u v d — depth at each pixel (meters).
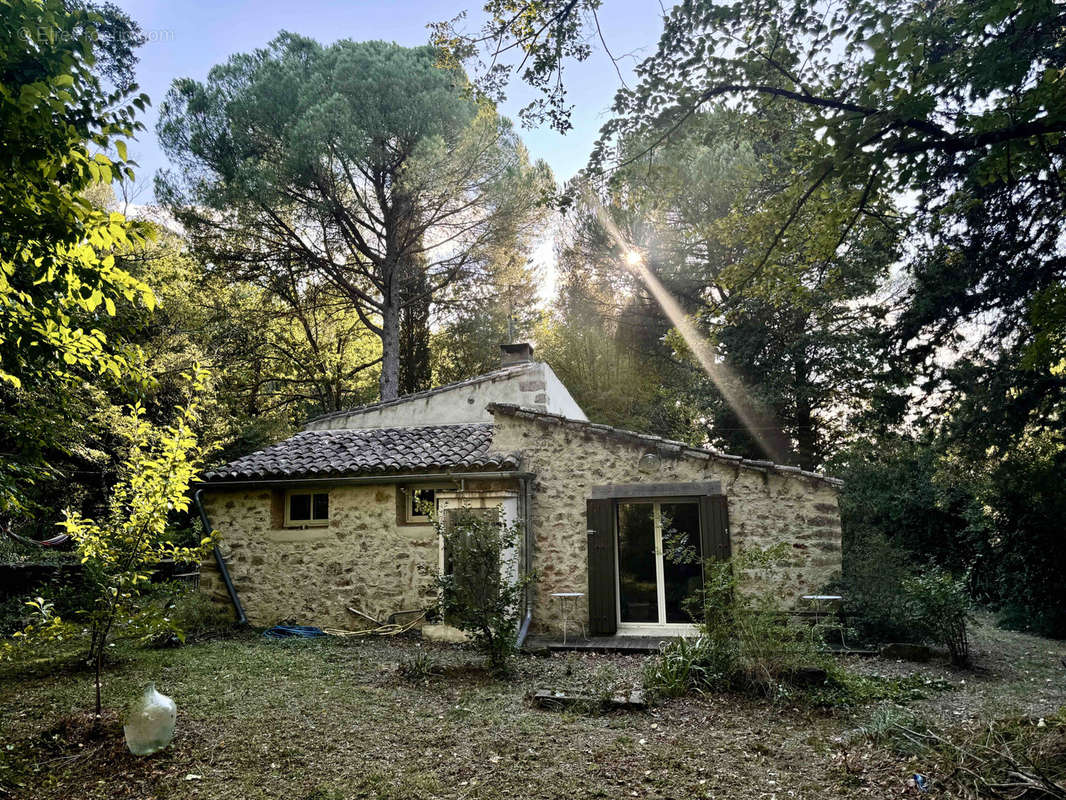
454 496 9.77
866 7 5.57
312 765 4.71
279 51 19.45
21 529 13.90
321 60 18.81
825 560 8.74
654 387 21.27
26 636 5.76
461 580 7.42
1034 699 6.23
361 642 9.23
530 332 23.17
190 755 4.87
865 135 5.07
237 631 9.97
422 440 11.07
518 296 22.97
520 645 8.62
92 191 18.38
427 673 7.07
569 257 20.98
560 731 5.34
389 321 19.42
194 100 17.84
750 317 16.17
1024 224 8.17
